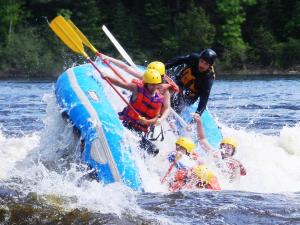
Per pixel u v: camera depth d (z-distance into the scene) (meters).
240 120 26.67
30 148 17.92
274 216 11.01
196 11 82.31
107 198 11.73
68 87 15.80
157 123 14.53
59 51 78.00
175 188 13.65
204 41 81.44
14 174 14.02
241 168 15.41
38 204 11.05
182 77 16.86
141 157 14.65
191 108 18.08
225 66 81.19
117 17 84.69
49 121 16.48
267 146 18.80
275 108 31.53
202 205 11.52
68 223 10.45
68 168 14.59
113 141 13.76
